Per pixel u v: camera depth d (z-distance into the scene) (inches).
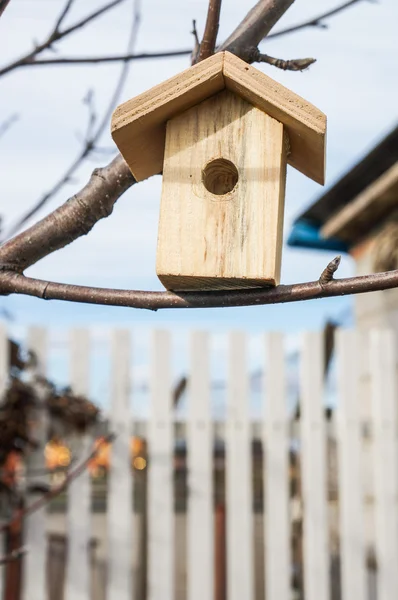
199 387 164.1
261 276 63.6
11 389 150.6
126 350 161.3
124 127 64.8
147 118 65.5
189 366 164.4
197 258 64.9
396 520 171.9
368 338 178.2
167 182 66.9
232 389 165.9
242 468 164.7
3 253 66.8
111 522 157.6
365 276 58.2
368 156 212.2
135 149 68.0
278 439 166.7
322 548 167.2
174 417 164.9
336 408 176.2
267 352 168.2
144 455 170.1
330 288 58.9
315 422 170.2
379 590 169.5
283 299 61.1
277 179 65.6
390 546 171.0
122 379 160.7
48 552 178.9
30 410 153.6
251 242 64.6
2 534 152.3
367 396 199.9
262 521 202.8
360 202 217.2
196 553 160.2
